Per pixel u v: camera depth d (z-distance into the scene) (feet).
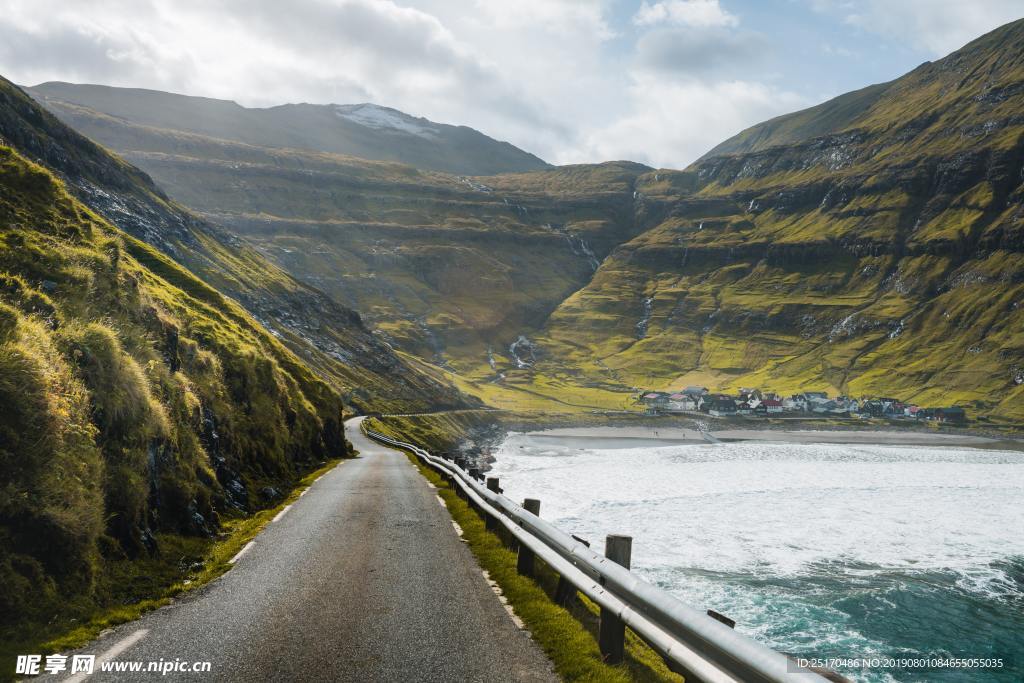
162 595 31.58
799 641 67.46
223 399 83.61
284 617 27.40
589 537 109.70
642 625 19.12
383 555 40.55
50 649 23.53
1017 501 172.04
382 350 586.86
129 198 437.99
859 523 134.00
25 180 80.84
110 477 38.45
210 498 56.18
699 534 115.55
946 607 79.82
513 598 30.48
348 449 174.60
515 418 600.39
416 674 21.04
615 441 487.20
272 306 480.23
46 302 46.98
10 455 30.37
